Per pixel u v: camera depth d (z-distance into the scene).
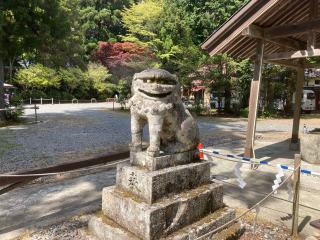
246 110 22.02
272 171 6.65
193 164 3.60
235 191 5.36
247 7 6.11
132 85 3.39
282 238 3.74
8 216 4.34
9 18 13.31
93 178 6.13
